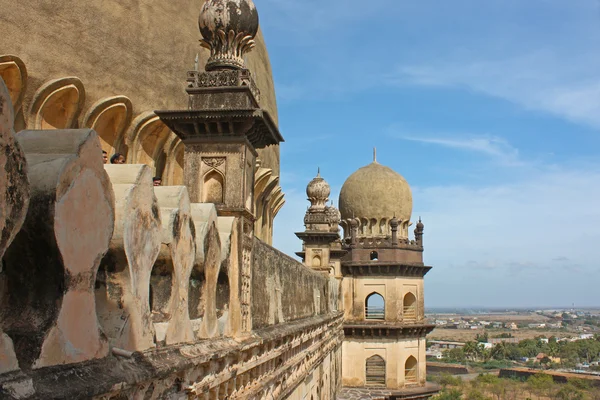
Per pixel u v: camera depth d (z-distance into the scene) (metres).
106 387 4.16
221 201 9.13
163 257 6.00
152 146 14.77
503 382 101.06
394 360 38.31
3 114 3.27
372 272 39.22
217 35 9.70
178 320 6.15
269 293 11.77
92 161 4.29
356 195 42.66
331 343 26.48
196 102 9.19
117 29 13.86
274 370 11.79
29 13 11.82
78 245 4.13
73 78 12.29
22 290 3.99
